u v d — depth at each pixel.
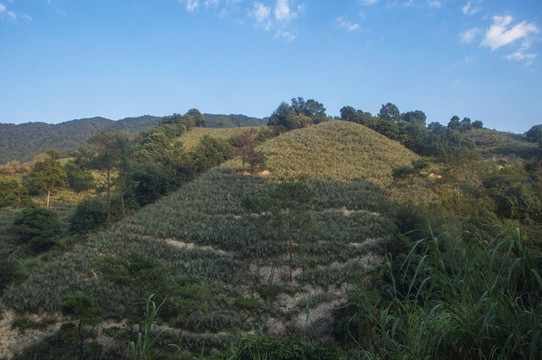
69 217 43.62
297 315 25.84
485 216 35.75
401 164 59.38
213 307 25.36
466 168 53.28
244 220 36.78
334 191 44.56
